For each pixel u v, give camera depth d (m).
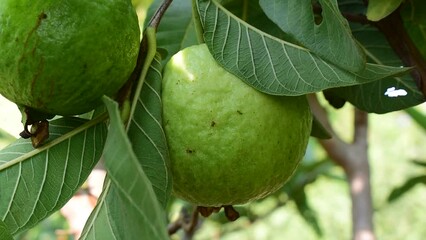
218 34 0.40
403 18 0.49
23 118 0.38
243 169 0.38
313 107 0.81
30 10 0.34
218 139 0.37
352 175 0.84
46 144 0.39
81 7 0.35
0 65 0.35
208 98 0.38
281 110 0.38
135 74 0.38
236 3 0.48
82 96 0.36
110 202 0.36
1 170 0.39
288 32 0.39
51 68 0.35
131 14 0.37
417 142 2.08
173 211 0.97
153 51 0.38
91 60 0.35
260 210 1.15
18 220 0.39
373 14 0.43
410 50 0.47
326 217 1.98
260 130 0.38
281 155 0.39
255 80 0.38
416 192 1.98
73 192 0.39
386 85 0.48
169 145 0.38
